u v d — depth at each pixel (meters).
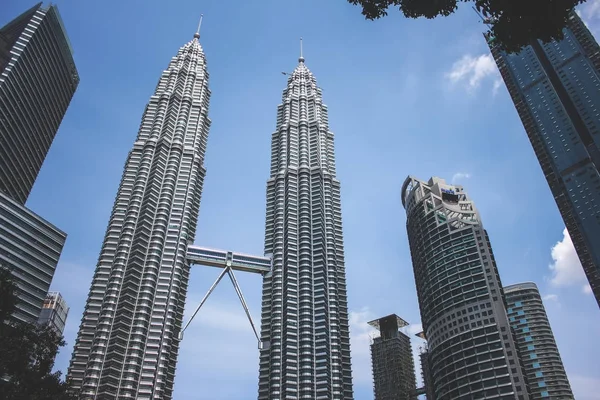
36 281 182.38
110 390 175.25
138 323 194.62
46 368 54.25
